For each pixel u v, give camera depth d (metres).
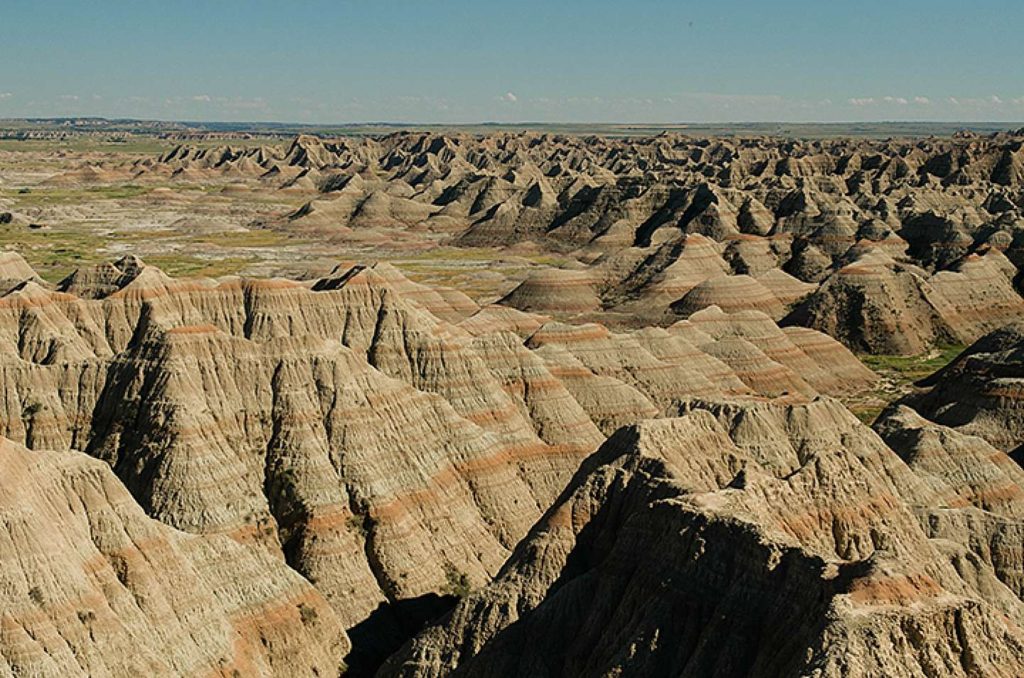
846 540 66.50
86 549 64.06
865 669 48.44
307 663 73.69
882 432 99.69
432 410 99.50
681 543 61.66
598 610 64.25
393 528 87.31
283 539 85.88
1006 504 91.06
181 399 88.88
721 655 56.25
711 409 95.00
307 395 92.94
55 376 93.50
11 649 56.88
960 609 51.00
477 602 70.75
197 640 66.44
